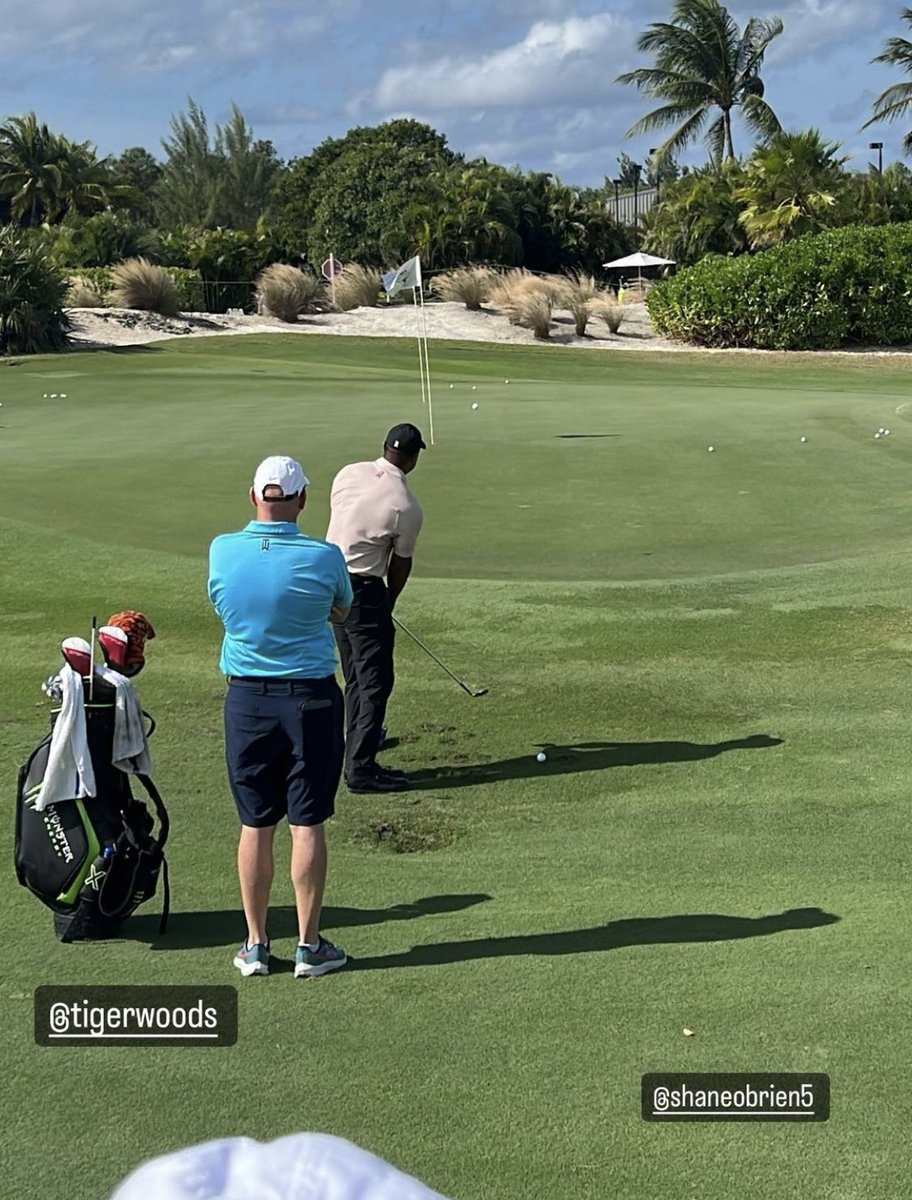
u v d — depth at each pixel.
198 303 40.88
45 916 4.47
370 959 4.11
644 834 5.34
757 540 11.06
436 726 6.95
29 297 30.77
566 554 10.65
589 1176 2.88
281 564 4.02
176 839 5.25
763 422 17.94
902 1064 3.31
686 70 58.72
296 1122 3.12
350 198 54.94
